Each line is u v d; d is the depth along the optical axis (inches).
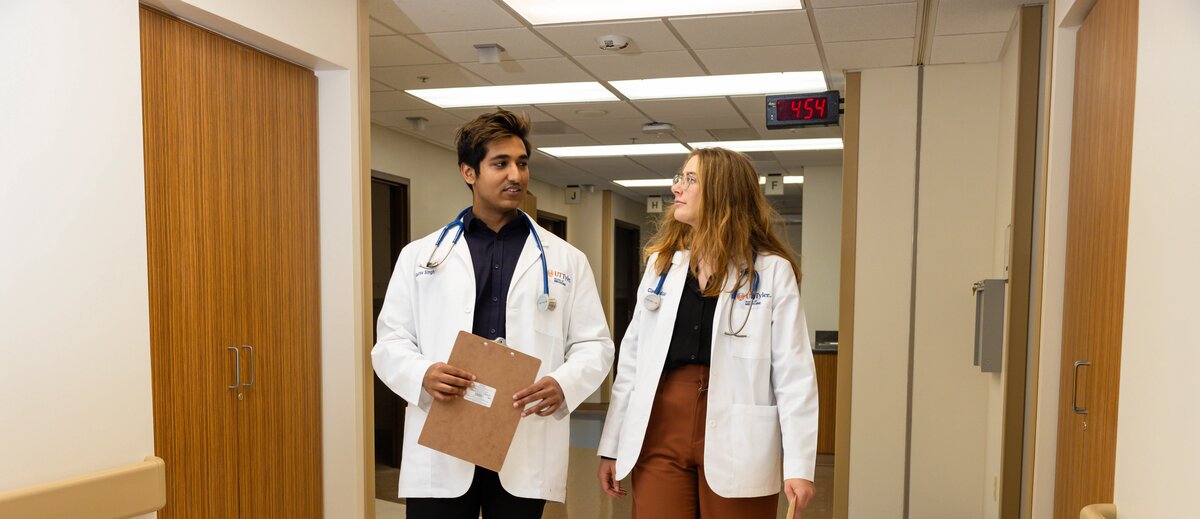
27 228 65.9
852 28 133.9
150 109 80.6
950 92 155.6
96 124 71.7
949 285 155.6
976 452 154.3
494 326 76.8
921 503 157.2
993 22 128.3
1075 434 84.2
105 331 72.6
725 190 68.3
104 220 72.4
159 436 82.0
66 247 69.0
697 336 68.3
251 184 94.7
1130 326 62.7
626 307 457.7
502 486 73.5
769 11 126.6
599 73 166.9
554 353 77.3
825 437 249.0
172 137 83.3
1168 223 54.2
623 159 295.9
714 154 69.8
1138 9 65.2
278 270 99.4
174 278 83.6
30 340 66.2
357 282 107.7
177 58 83.9
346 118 106.9
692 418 67.7
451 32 138.3
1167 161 54.9
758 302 67.4
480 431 69.1
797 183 377.1
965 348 154.8
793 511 61.8
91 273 71.2
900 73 158.2
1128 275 63.8
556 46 147.0
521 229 80.5
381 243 237.0
